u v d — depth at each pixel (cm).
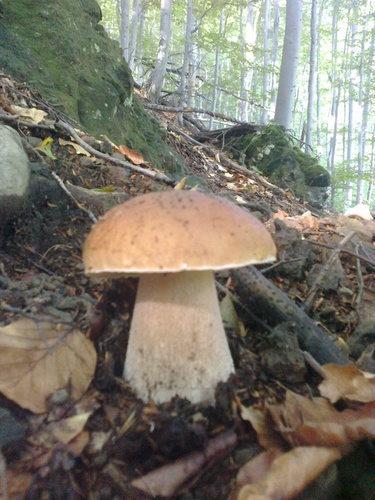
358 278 41
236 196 75
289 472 19
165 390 22
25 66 59
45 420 21
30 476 19
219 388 23
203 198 22
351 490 21
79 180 46
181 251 20
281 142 113
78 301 30
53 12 66
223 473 21
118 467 20
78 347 24
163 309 23
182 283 23
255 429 22
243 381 25
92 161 50
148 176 52
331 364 25
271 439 22
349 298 38
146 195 23
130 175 53
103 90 68
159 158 78
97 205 41
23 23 63
